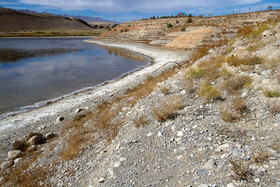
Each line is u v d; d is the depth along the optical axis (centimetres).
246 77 779
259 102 598
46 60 4731
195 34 5256
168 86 1096
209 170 398
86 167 668
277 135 430
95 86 2411
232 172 367
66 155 784
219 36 4678
